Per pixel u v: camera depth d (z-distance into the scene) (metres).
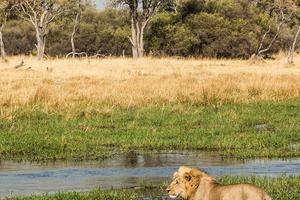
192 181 11.74
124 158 20.47
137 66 57.25
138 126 25.70
